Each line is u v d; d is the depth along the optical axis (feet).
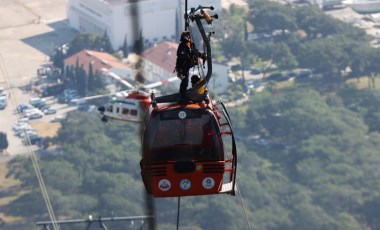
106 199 387.34
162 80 484.33
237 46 608.60
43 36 605.73
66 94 524.52
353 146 492.13
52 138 463.83
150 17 549.95
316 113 522.88
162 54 524.93
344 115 532.73
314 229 415.03
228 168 109.70
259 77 586.86
